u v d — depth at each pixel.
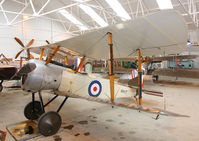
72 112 3.49
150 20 1.73
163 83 8.97
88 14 12.48
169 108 3.79
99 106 4.02
